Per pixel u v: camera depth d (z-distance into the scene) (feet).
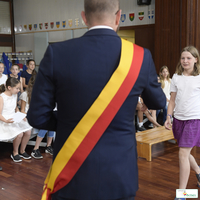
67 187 3.69
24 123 12.99
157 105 4.09
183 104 8.16
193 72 8.16
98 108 3.55
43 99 3.62
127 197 3.75
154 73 3.95
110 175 3.60
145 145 12.65
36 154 13.21
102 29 3.75
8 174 11.09
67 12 31.04
